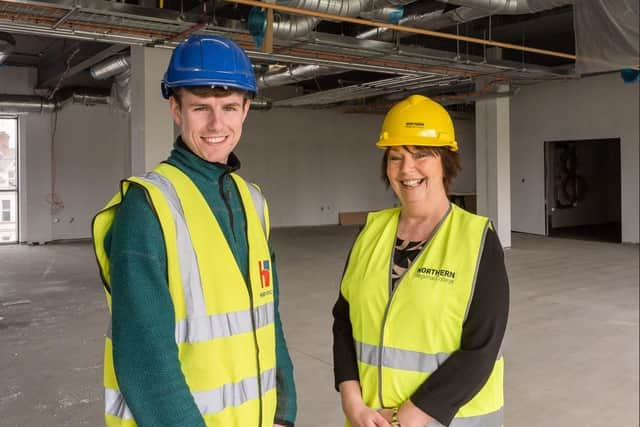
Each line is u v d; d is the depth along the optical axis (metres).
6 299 5.68
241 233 1.22
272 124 12.23
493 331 1.31
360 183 13.42
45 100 9.52
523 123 11.53
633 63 4.82
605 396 3.05
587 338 4.14
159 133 6.03
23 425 2.77
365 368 1.46
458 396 1.29
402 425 1.29
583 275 6.77
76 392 3.20
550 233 11.52
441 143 1.39
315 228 12.27
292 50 6.13
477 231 1.37
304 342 4.12
